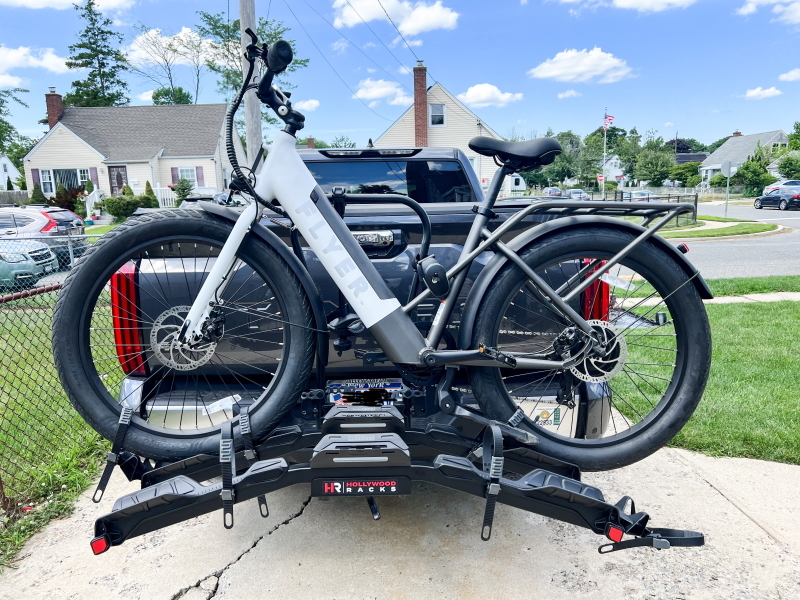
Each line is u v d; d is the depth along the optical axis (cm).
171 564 237
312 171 377
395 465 206
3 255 912
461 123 3416
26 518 273
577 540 253
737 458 329
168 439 227
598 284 255
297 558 240
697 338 227
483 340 222
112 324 245
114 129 3509
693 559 238
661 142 7012
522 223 255
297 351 222
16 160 5200
